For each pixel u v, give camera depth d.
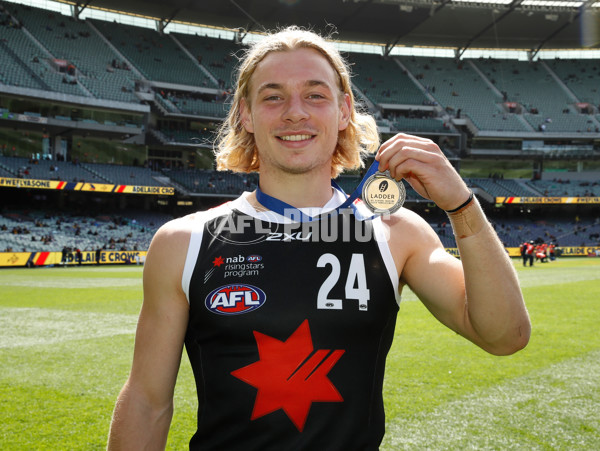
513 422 3.80
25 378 5.04
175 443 3.48
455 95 43.41
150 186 33.34
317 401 1.21
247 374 1.22
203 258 1.30
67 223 30.89
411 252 1.37
